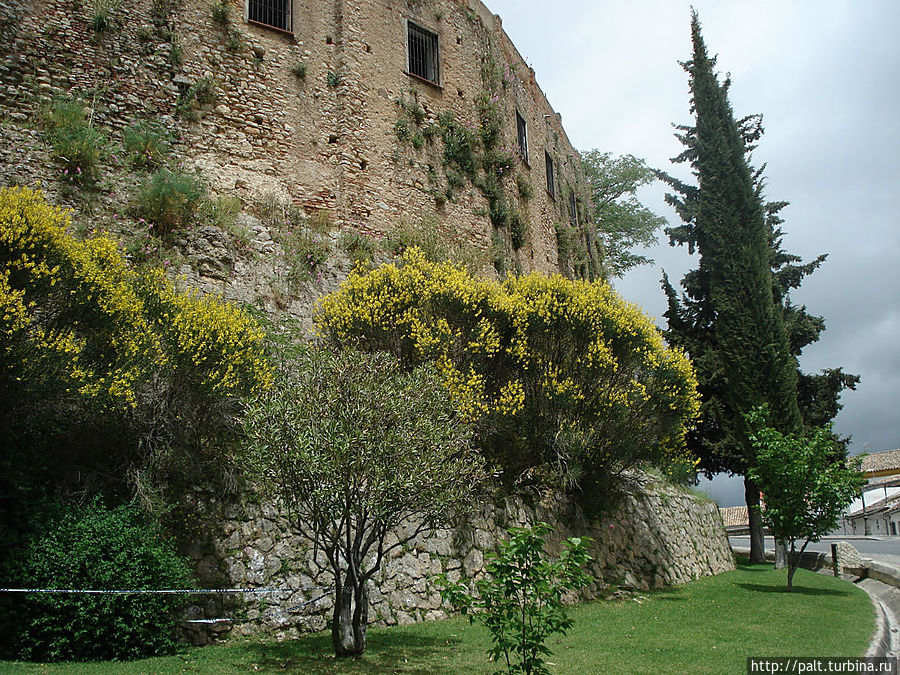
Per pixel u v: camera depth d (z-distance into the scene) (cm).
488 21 2223
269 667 729
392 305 1225
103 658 740
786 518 1482
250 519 960
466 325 1281
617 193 3462
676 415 1459
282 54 1684
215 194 1449
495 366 1316
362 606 813
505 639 593
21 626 729
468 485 851
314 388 791
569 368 1362
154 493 873
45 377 823
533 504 1309
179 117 1497
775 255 2520
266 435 750
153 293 1007
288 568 959
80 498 852
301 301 1388
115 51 1460
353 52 1781
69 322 885
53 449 880
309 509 763
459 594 618
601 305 1390
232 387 962
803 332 2414
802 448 1498
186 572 834
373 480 738
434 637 898
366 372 825
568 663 761
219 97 1562
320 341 1247
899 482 5006
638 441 1434
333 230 1606
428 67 1970
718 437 2341
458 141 1944
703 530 1911
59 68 1391
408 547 1060
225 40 1609
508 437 1284
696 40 2389
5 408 833
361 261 1537
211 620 838
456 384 1159
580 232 2631
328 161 1680
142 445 925
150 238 1266
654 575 1498
